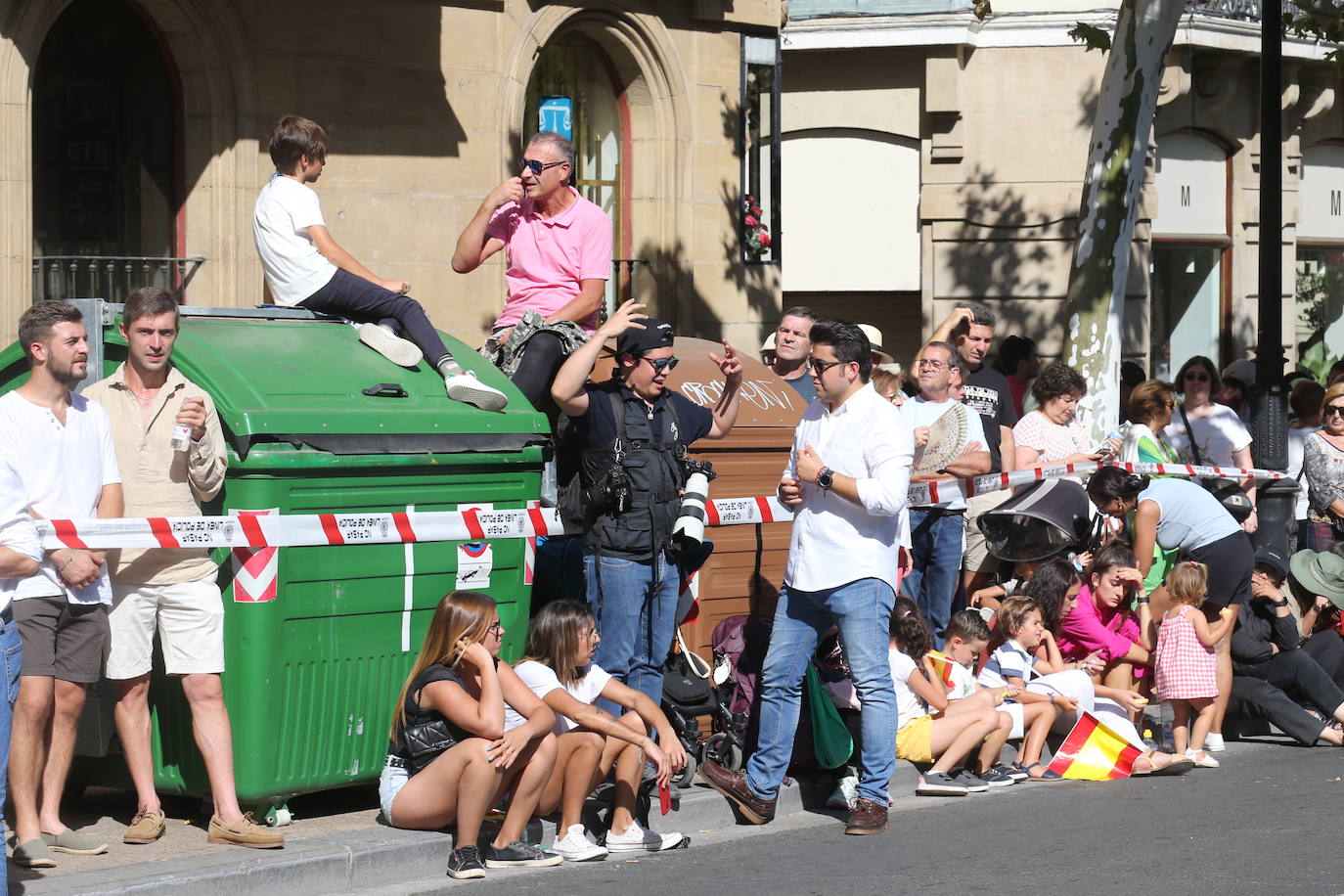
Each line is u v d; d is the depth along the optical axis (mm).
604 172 25172
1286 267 39906
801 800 14391
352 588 12477
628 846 12680
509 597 13508
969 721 15211
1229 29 35625
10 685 10000
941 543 16641
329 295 13805
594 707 12523
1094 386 22703
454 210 22750
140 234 20719
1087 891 11445
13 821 12344
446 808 11984
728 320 26031
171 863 11109
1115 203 22562
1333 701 17812
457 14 22609
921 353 16922
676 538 13148
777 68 26734
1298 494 21516
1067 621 17031
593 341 13000
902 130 35375
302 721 12305
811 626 13562
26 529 10906
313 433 12117
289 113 21188
